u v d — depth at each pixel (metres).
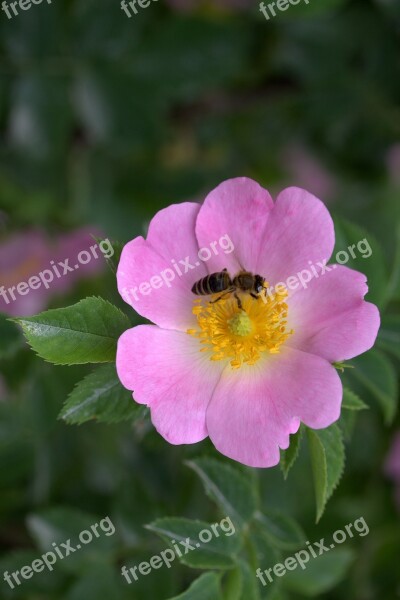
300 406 0.29
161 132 0.40
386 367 0.32
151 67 0.39
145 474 0.36
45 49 0.39
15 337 0.32
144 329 0.29
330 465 0.29
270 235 0.30
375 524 0.40
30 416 0.36
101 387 0.29
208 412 0.30
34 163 0.40
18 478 0.36
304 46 0.40
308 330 0.30
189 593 0.31
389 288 0.33
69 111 0.39
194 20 0.39
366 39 0.40
